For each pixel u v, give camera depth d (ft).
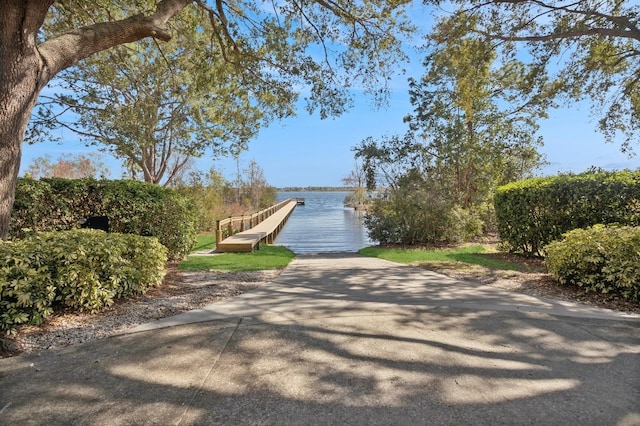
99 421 6.80
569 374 8.51
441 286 17.70
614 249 14.92
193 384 8.16
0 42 14.24
